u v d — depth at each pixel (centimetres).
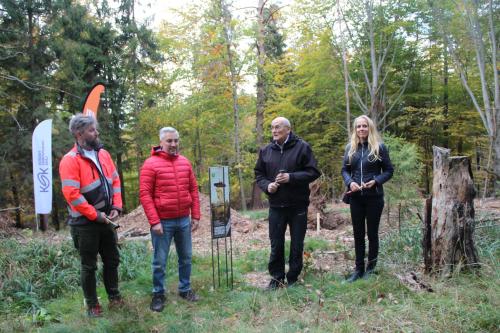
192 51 1673
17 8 1453
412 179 857
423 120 1884
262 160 459
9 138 1516
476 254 444
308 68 1656
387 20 1623
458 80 1775
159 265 416
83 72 1688
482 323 325
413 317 348
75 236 378
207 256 636
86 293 389
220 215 466
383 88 1791
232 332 344
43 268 524
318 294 411
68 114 1669
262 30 1655
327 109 1775
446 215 436
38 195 769
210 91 1684
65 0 1597
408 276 431
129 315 393
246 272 554
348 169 476
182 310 406
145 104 2030
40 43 1530
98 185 377
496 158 1389
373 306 381
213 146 1903
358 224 458
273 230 452
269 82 1738
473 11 1388
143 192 405
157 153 416
